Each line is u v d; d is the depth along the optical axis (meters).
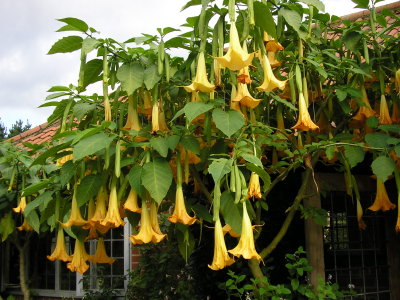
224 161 2.17
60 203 2.84
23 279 5.92
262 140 2.76
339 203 4.68
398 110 3.32
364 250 4.71
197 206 2.83
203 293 5.09
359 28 3.22
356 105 3.45
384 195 3.22
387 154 2.77
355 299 4.54
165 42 2.80
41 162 2.59
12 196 4.88
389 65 3.33
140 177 2.41
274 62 2.83
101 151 2.55
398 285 4.66
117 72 2.65
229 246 4.68
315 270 3.98
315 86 3.29
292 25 2.60
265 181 2.35
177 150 2.59
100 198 2.62
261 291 3.27
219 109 2.37
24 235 6.74
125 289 6.25
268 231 4.54
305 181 3.31
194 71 2.70
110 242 6.60
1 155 5.06
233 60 2.21
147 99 2.87
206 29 2.53
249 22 2.29
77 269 2.85
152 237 2.45
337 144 2.90
